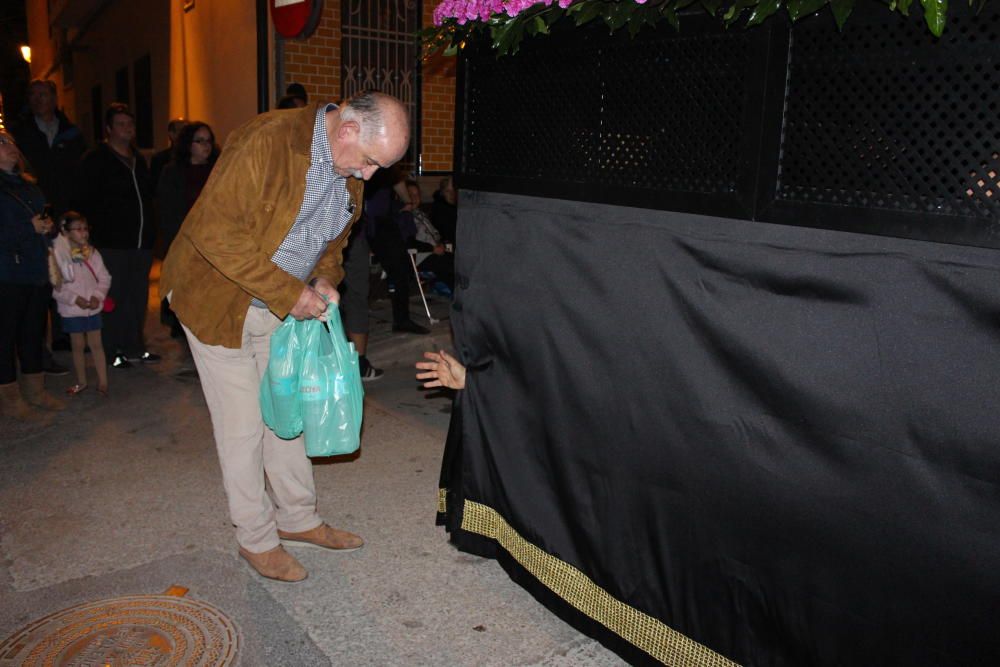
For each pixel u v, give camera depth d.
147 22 12.68
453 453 3.43
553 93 2.69
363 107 2.87
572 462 2.83
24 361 5.43
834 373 2.03
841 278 1.99
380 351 6.86
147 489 4.26
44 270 5.27
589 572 2.82
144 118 13.50
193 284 3.09
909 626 1.96
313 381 3.06
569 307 2.75
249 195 2.91
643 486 2.58
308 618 3.13
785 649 2.25
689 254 2.34
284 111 3.07
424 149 8.75
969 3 1.68
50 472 4.46
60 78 23.12
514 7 2.57
